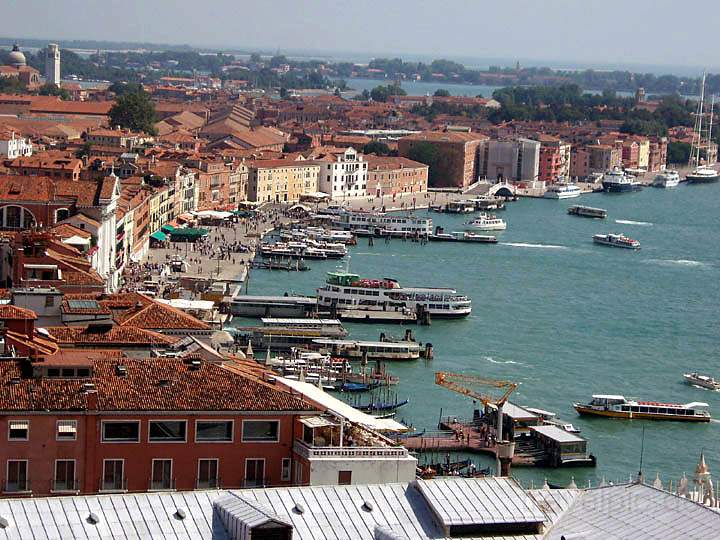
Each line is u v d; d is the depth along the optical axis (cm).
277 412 16475
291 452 16538
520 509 12125
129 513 11656
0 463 15850
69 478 16038
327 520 11956
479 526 11944
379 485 12375
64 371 16475
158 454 16225
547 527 12088
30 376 16400
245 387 16700
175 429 16275
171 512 11731
